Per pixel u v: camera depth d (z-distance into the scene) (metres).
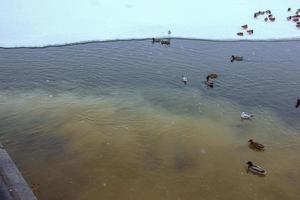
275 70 29.48
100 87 25.42
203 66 29.58
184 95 24.78
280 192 16.39
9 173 14.95
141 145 19.19
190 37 36.38
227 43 35.44
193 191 16.23
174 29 38.00
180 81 26.77
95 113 21.97
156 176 17.05
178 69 28.81
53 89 24.80
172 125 21.11
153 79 26.94
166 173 17.25
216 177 17.14
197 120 21.78
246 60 31.27
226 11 43.97
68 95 24.09
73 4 42.28
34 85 25.25
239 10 44.56
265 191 16.41
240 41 36.22
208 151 18.98
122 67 28.83
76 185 16.27
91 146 18.86
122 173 17.11
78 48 32.50
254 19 42.06
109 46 33.28
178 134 20.27
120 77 27.06
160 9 43.03
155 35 36.28
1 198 13.59
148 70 28.45
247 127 21.42
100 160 17.88
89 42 34.00
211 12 43.41
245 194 16.19
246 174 17.42
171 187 16.41
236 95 25.20
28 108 22.20
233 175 17.33
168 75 27.67
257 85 26.75
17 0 42.12
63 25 37.00
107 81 26.36
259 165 18.08
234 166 17.94
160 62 30.05
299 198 16.09
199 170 17.55
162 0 45.69
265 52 33.56
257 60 31.44
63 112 21.91
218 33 37.75
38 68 28.00
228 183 16.80
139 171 17.30
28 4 41.38
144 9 42.59
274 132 21.12
